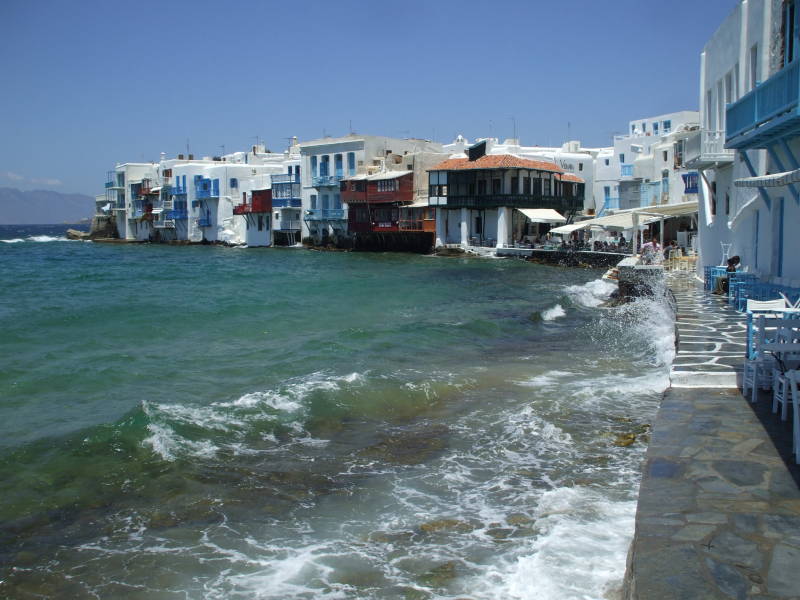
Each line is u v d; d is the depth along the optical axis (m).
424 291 36.09
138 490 9.05
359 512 8.32
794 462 7.01
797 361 9.18
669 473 6.79
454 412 12.38
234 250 90.62
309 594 6.57
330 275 48.09
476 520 7.96
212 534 7.84
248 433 11.27
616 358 17.06
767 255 19.03
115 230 127.62
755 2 19.20
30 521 8.20
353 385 13.96
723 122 23.50
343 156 83.75
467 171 69.50
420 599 6.39
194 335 21.59
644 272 29.22
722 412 8.82
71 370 16.20
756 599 4.52
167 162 109.81
